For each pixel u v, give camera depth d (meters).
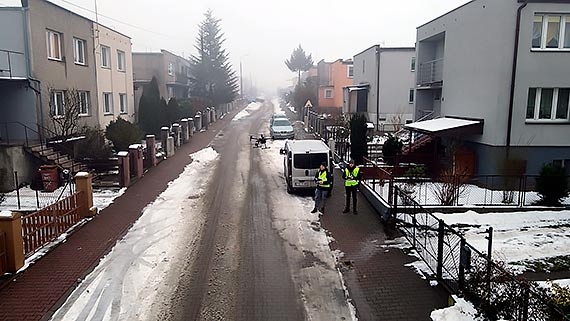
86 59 23.69
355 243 11.23
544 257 10.21
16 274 9.19
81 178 12.88
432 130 18.11
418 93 26.09
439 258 8.97
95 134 20.64
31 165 17.56
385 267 9.74
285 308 7.99
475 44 18.55
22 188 16.89
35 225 10.37
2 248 8.99
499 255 10.25
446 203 14.00
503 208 13.70
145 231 11.98
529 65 16.61
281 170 20.62
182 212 13.77
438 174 18.12
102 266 9.70
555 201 14.19
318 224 12.75
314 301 8.24
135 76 43.75
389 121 36.19
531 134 16.95
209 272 9.46
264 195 16.00
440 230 8.94
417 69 26.17
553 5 16.25
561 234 11.73
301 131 37.03
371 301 8.23
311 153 15.78
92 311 7.82
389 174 14.08
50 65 19.62
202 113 39.09
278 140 31.20
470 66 19.03
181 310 7.89
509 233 11.81
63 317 7.61
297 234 11.89
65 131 19.64
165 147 23.80
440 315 7.05
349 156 21.80
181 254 10.43
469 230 12.06
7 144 16.52
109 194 15.86
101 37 25.80
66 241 11.20
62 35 20.88
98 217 13.16
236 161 22.80
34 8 18.27
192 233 11.87
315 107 52.16
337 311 7.88
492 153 17.22
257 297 8.39
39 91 18.59
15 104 18.25
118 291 8.57
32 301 8.16
